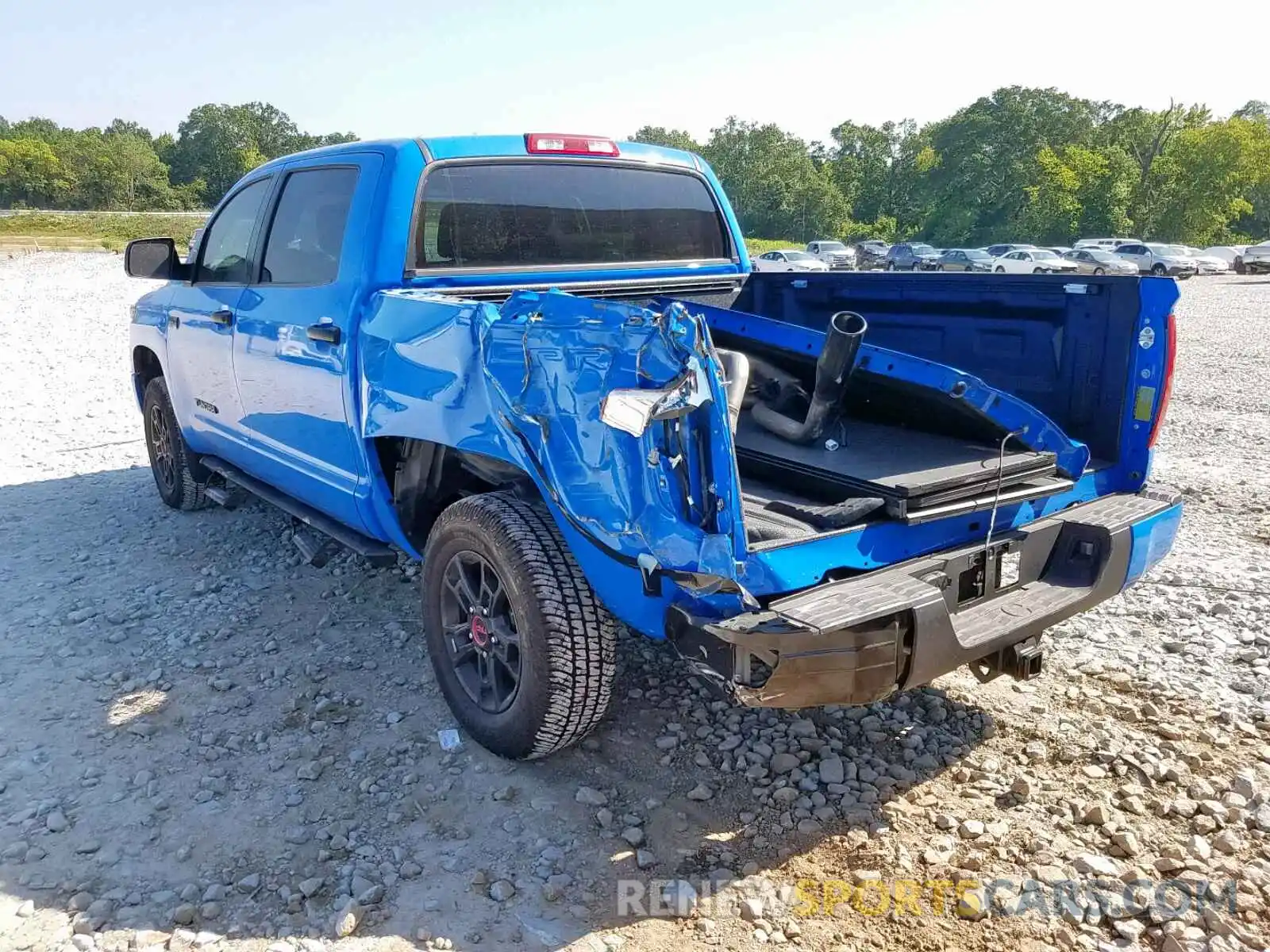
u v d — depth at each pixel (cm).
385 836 306
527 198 434
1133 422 358
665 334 253
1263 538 565
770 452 352
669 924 268
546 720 314
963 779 330
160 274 536
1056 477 344
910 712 375
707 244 508
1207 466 747
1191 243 8044
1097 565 326
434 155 402
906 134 12631
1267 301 2631
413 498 385
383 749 355
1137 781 326
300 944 260
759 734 362
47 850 300
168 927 268
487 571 333
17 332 1748
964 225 9750
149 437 648
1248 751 341
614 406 252
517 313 300
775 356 407
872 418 397
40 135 18562
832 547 285
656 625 284
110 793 330
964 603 312
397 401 358
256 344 463
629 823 311
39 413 990
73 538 594
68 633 456
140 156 15588
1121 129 9481
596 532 283
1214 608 459
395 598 492
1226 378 1230
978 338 405
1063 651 421
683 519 262
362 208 397
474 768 342
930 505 301
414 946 261
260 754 353
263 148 18012
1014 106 9900
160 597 499
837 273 458
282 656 430
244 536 591
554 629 305
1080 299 363
